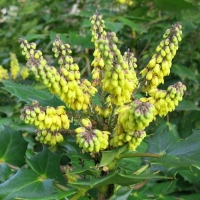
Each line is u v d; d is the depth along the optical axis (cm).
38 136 22
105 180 19
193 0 47
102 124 22
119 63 18
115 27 39
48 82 19
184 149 22
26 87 29
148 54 45
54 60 49
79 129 20
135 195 33
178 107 39
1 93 40
